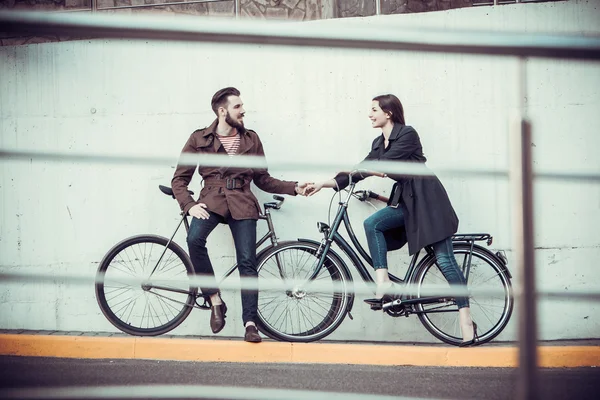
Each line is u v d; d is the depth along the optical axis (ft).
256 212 23.30
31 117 26.18
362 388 18.01
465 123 24.98
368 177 25.40
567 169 24.53
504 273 23.32
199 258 23.27
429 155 25.05
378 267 22.85
